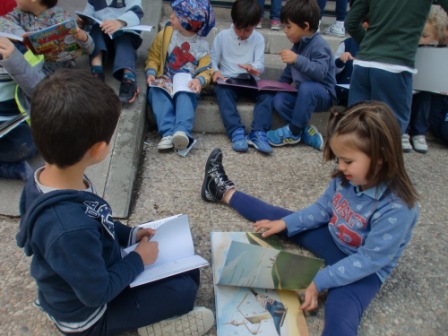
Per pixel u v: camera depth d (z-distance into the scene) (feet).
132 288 4.26
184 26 8.98
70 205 3.43
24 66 6.15
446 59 8.48
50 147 3.42
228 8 13.26
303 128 9.01
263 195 7.28
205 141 9.11
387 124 4.30
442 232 6.72
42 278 3.66
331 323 4.50
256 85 9.07
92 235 3.45
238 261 4.52
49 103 3.33
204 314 4.45
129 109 8.19
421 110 9.46
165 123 8.49
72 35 7.28
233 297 4.93
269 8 13.84
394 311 5.14
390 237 4.63
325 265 5.63
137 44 9.31
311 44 9.16
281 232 6.01
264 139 8.87
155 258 4.51
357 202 4.94
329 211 5.65
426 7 7.50
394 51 7.78
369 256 4.73
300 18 8.86
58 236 3.29
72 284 3.44
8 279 5.02
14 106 6.65
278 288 4.88
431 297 5.40
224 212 6.70
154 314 4.26
